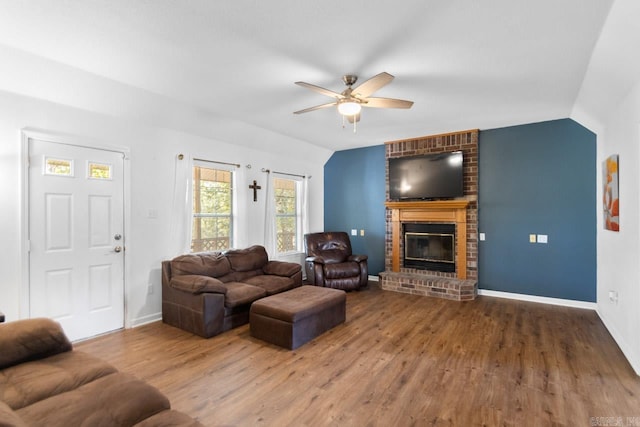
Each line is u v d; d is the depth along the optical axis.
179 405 2.17
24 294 2.94
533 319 3.86
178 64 2.81
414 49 2.53
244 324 3.78
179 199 4.21
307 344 3.18
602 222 3.94
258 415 2.06
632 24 2.05
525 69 2.87
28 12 2.07
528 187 4.66
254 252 4.72
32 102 2.99
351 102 2.88
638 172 2.60
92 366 1.84
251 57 2.68
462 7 2.01
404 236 5.63
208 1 1.97
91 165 3.41
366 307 4.40
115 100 3.40
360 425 1.97
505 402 2.20
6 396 1.53
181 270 3.77
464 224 5.01
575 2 1.95
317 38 2.38
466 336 3.36
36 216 3.03
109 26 2.24
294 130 5.02
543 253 4.57
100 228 3.48
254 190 5.25
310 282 5.18
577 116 4.14
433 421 2.00
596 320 3.83
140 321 3.79
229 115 4.25
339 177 6.54
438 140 5.28
